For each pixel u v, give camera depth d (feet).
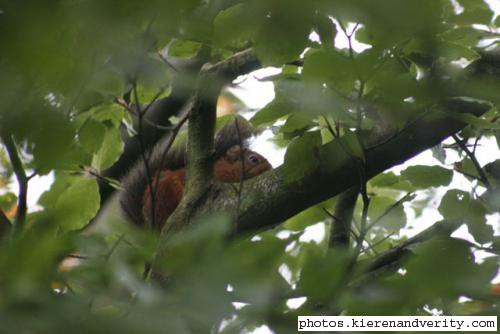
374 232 29.91
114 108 23.73
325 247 29.09
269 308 13.91
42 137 15.20
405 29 11.10
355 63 16.97
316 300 14.79
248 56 24.20
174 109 31.91
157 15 12.11
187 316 12.35
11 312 11.79
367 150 22.15
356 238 23.91
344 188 23.29
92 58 13.15
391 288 15.19
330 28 16.71
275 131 27.30
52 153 15.34
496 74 21.42
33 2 10.30
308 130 22.76
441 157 26.45
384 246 29.63
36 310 11.93
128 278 13.29
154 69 19.80
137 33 14.05
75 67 12.82
